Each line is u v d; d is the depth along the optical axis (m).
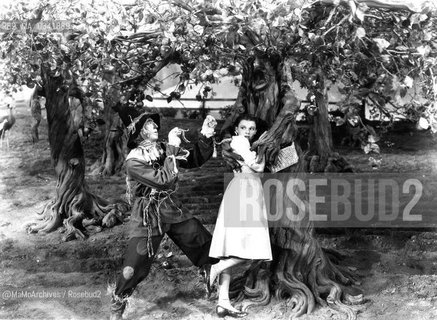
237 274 5.22
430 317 4.68
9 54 4.76
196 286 5.29
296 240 4.92
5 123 6.53
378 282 5.32
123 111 5.04
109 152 9.09
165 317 4.77
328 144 8.27
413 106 4.56
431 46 4.21
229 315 4.71
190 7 4.19
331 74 4.79
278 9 3.97
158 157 4.80
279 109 4.84
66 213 6.88
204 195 7.89
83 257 6.15
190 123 11.32
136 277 4.63
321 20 4.36
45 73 5.71
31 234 6.79
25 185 8.52
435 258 5.95
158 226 4.67
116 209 7.19
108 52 4.68
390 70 4.57
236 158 4.73
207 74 4.78
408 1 4.14
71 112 7.11
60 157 6.87
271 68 4.77
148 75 5.15
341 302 4.87
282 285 4.91
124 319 4.75
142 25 4.41
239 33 4.35
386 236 6.45
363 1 4.17
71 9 4.55
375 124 8.14
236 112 5.02
